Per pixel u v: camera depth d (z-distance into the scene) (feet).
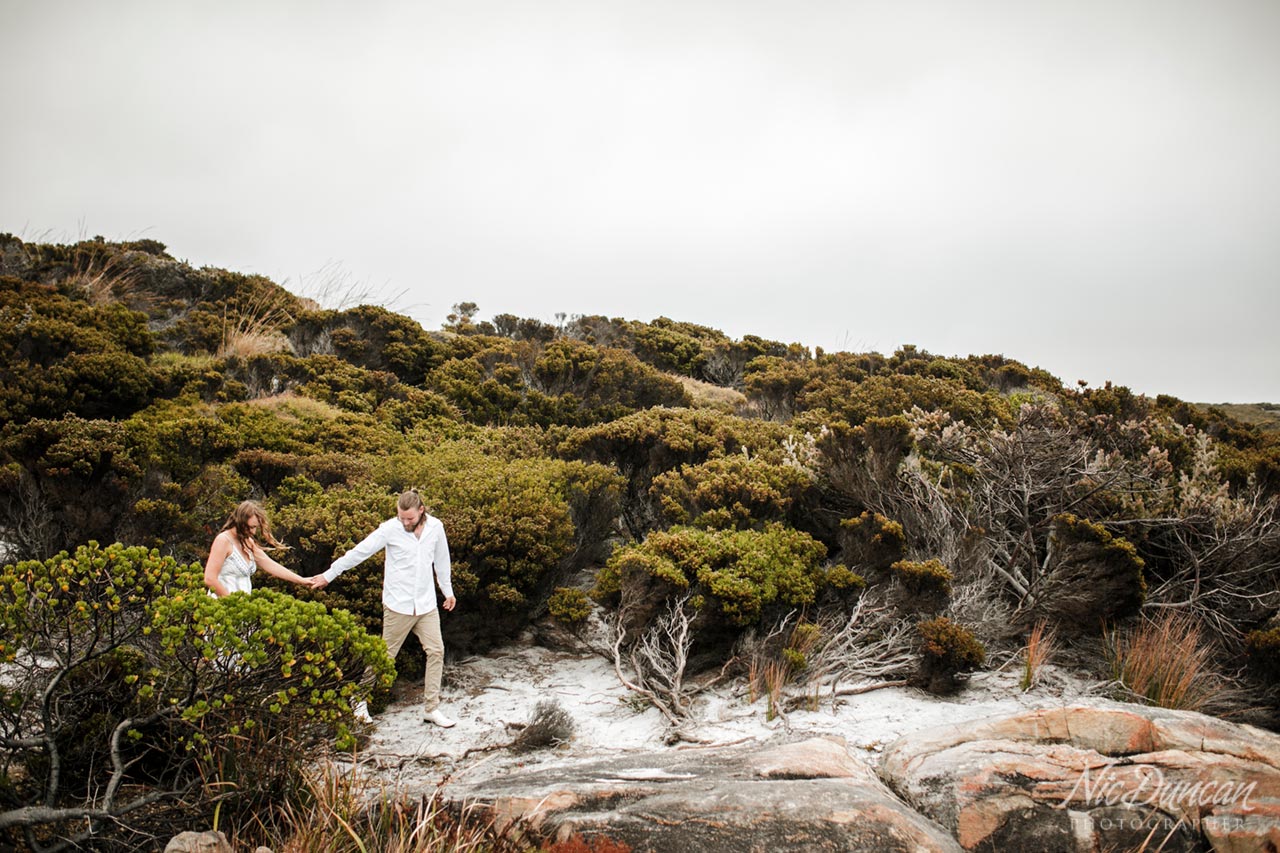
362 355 54.65
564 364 53.31
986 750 13.21
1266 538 20.68
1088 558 19.89
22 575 11.41
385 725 17.72
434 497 25.02
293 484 26.58
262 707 12.04
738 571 20.43
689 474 27.63
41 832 10.82
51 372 34.22
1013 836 11.67
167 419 33.47
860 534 22.67
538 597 23.71
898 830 10.97
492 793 12.50
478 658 21.85
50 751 11.07
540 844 11.09
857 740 15.70
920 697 18.02
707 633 20.30
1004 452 23.72
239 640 11.10
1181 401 40.88
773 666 18.35
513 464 29.37
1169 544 23.02
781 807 11.30
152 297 65.16
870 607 20.67
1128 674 18.12
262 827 11.26
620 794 12.08
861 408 38.09
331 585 20.56
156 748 12.45
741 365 76.18
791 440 31.76
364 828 11.71
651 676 19.52
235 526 16.70
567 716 17.25
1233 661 19.33
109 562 11.75
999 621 20.29
